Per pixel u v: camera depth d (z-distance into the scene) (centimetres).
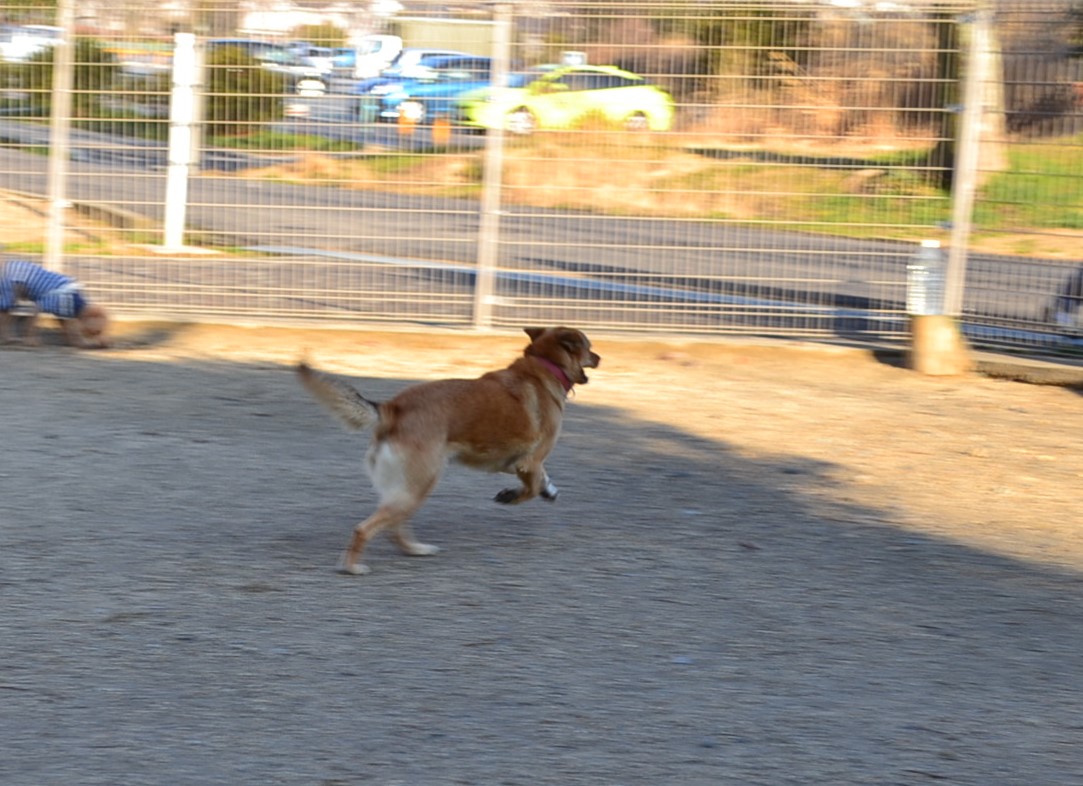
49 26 1270
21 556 637
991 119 1198
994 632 579
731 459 884
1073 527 754
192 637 545
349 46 1278
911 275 1205
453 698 491
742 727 472
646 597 610
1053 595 633
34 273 1147
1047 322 1216
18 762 431
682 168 1272
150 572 623
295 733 458
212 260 1402
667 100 1262
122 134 1310
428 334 1248
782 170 1266
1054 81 1173
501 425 668
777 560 672
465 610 587
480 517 738
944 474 865
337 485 789
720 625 576
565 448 894
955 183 1202
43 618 559
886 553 691
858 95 1234
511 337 1257
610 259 1530
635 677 516
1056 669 539
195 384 1043
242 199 1333
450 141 1287
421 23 1262
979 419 1027
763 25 1234
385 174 1302
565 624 572
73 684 494
